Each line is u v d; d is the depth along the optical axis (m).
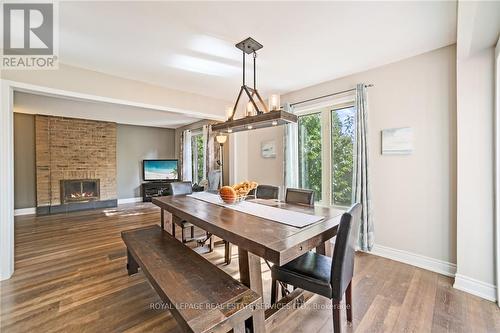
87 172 6.06
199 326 1.12
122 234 2.45
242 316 1.25
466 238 2.15
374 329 1.67
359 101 2.96
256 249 1.37
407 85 2.70
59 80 2.82
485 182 2.06
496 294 1.98
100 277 2.41
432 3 1.78
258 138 4.53
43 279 2.38
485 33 1.78
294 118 2.15
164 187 7.27
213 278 1.54
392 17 1.95
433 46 2.44
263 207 2.32
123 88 3.31
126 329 1.68
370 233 2.88
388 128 2.84
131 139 7.11
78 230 4.09
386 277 2.41
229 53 2.59
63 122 5.74
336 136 3.48
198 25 2.06
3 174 2.38
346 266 1.52
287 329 1.69
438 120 2.49
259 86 3.68
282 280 1.67
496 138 1.96
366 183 2.91
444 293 2.12
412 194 2.68
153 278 1.54
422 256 2.62
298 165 3.89
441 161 2.48
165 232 2.53
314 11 1.88
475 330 1.66
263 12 1.89
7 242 2.40
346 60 2.76
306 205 2.43
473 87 2.11
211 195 3.12
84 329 1.68
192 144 7.00
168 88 3.77
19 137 5.31
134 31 2.16
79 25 2.06
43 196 5.47
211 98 4.30
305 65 2.90
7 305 1.95
